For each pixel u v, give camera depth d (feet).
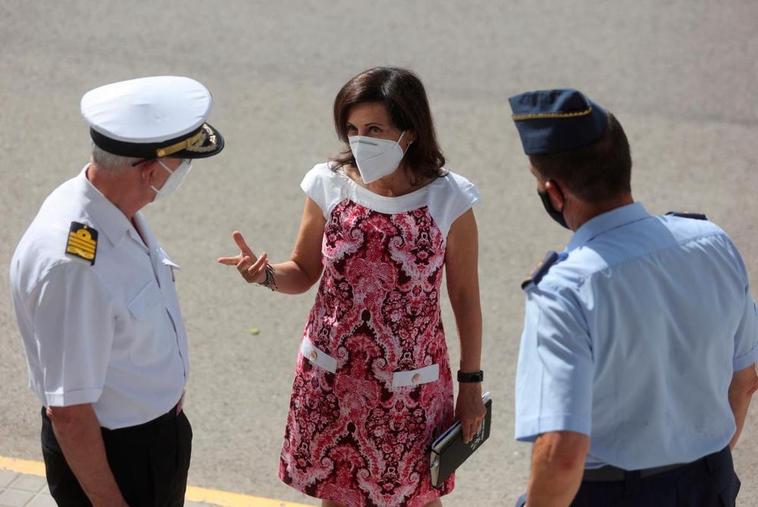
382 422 38.68
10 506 47.29
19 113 87.20
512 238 72.43
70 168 79.82
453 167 81.15
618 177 28.50
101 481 32.78
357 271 37.60
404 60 98.17
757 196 77.46
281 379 58.49
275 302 65.41
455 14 107.34
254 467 51.88
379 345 37.86
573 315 27.43
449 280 40.11
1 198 75.46
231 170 79.97
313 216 39.68
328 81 94.22
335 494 40.50
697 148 83.97
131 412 33.76
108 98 32.45
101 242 31.63
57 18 104.17
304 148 83.61
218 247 70.64
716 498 29.91
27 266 31.12
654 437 28.76
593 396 28.53
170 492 36.17
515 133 86.28
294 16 106.11
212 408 55.98
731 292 28.96
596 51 100.07
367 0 109.81
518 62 98.07
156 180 32.60
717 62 97.86
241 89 92.32
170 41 100.48
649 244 28.19
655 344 27.91
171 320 34.83
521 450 53.36
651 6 109.09
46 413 32.73
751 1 109.40
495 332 62.64
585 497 29.76
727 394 30.37
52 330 30.99
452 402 40.68
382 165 36.78
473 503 49.67
